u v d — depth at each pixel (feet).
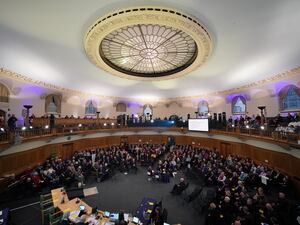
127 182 40.29
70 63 37.47
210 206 24.16
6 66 34.24
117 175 44.83
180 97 73.36
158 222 21.66
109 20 23.49
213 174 38.34
